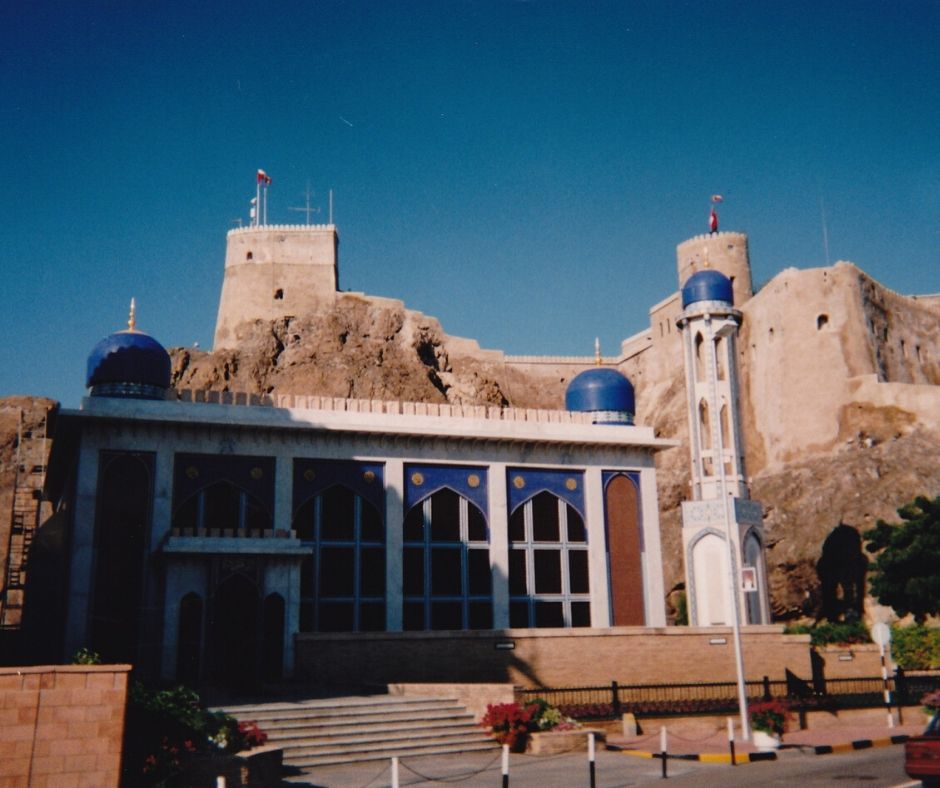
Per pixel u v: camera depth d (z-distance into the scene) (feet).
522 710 76.43
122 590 106.83
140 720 54.24
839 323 262.06
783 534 208.54
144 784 51.37
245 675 101.04
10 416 227.61
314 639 97.04
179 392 118.32
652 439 136.26
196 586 103.40
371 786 59.31
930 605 140.97
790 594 197.26
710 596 126.62
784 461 259.39
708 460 136.46
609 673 105.09
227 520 114.32
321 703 78.13
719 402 136.46
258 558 104.99
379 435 123.03
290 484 117.70
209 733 58.34
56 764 46.85
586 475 133.59
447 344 357.41
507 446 130.00
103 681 48.52
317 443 120.57
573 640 104.73
